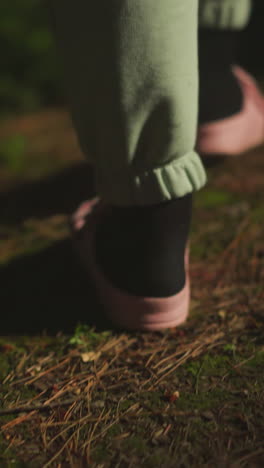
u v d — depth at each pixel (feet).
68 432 3.29
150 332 4.20
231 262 5.14
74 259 5.48
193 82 3.22
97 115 3.29
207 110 6.54
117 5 2.91
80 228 4.89
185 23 3.03
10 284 5.11
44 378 3.79
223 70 6.68
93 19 3.00
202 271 5.01
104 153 3.43
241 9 6.24
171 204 3.80
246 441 3.10
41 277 5.20
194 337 4.11
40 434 3.28
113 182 3.55
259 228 5.78
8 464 3.06
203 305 4.51
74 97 3.37
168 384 3.63
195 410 3.38
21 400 3.57
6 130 10.69
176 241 3.99
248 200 6.46
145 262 3.97
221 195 6.66
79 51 3.15
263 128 7.39
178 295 4.09
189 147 3.45
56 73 12.59
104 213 4.46
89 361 3.93
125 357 3.95
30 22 12.59
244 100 7.00
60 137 9.80
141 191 3.53
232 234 5.69
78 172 7.87
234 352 3.90
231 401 3.43
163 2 2.92
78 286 4.99
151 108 3.18
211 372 3.72
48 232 6.13
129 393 3.58
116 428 3.29
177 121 3.23
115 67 3.07
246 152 7.91
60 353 4.06
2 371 3.89
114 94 3.15
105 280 4.29
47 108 12.48
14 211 6.77
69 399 3.55
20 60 12.42
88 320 4.45
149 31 2.97
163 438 3.18
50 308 4.68
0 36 12.21
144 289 4.03
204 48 6.45
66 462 3.06
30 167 8.29
